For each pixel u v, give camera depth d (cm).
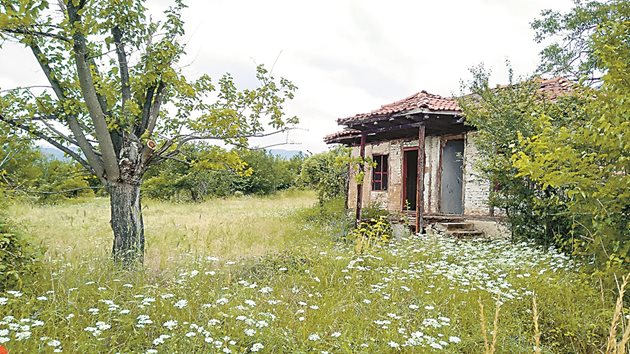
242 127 862
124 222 745
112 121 744
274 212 2058
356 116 1352
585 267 642
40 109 747
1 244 531
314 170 3419
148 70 755
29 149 820
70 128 757
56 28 667
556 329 502
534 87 1073
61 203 2408
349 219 1473
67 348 385
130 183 759
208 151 866
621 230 602
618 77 563
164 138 833
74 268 597
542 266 742
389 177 1634
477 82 1140
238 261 787
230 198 3300
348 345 414
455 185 1547
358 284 645
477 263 777
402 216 1391
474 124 1101
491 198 1070
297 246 932
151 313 474
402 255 845
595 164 600
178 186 3206
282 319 483
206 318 453
